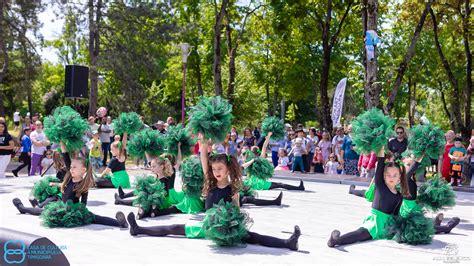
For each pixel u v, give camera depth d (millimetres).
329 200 10305
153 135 10008
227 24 25547
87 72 12148
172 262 5219
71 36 28078
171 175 8625
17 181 12961
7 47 28688
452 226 7234
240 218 5891
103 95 35656
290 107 54438
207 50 33438
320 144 16453
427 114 51312
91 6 26891
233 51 25906
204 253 5621
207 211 5938
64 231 6793
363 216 8430
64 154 7293
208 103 5902
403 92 39750
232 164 6090
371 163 12938
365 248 6000
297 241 5836
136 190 8141
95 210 8711
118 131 10523
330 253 5730
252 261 5289
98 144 15062
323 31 23922
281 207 9367
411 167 7461
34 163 14383
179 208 8422
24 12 26828
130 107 29188
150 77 29469
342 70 31188
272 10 24375
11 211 8414
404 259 5492
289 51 28781
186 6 28406
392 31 31062
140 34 27750
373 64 16172
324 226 7508
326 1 23578
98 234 6605
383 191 6398
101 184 11586
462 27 23188
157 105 31672
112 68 27391
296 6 22625
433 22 23969
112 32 28078
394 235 6312
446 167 13055
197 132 5883
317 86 32938
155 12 27234
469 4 23594
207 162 6137
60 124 7160
